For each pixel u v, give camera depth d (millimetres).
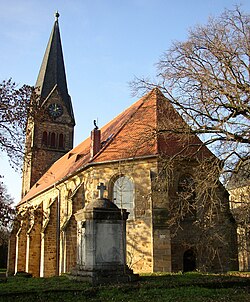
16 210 17562
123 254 15148
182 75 18281
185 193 18422
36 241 36469
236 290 13453
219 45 17812
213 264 23016
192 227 23516
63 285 13461
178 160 19781
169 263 22328
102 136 33562
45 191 38594
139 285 13383
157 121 20031
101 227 15070
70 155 42750
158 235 22828
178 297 11953
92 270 14375
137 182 24703
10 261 43312
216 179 16734
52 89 53750
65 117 53531
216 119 17609
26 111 18984
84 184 28562
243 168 17281
